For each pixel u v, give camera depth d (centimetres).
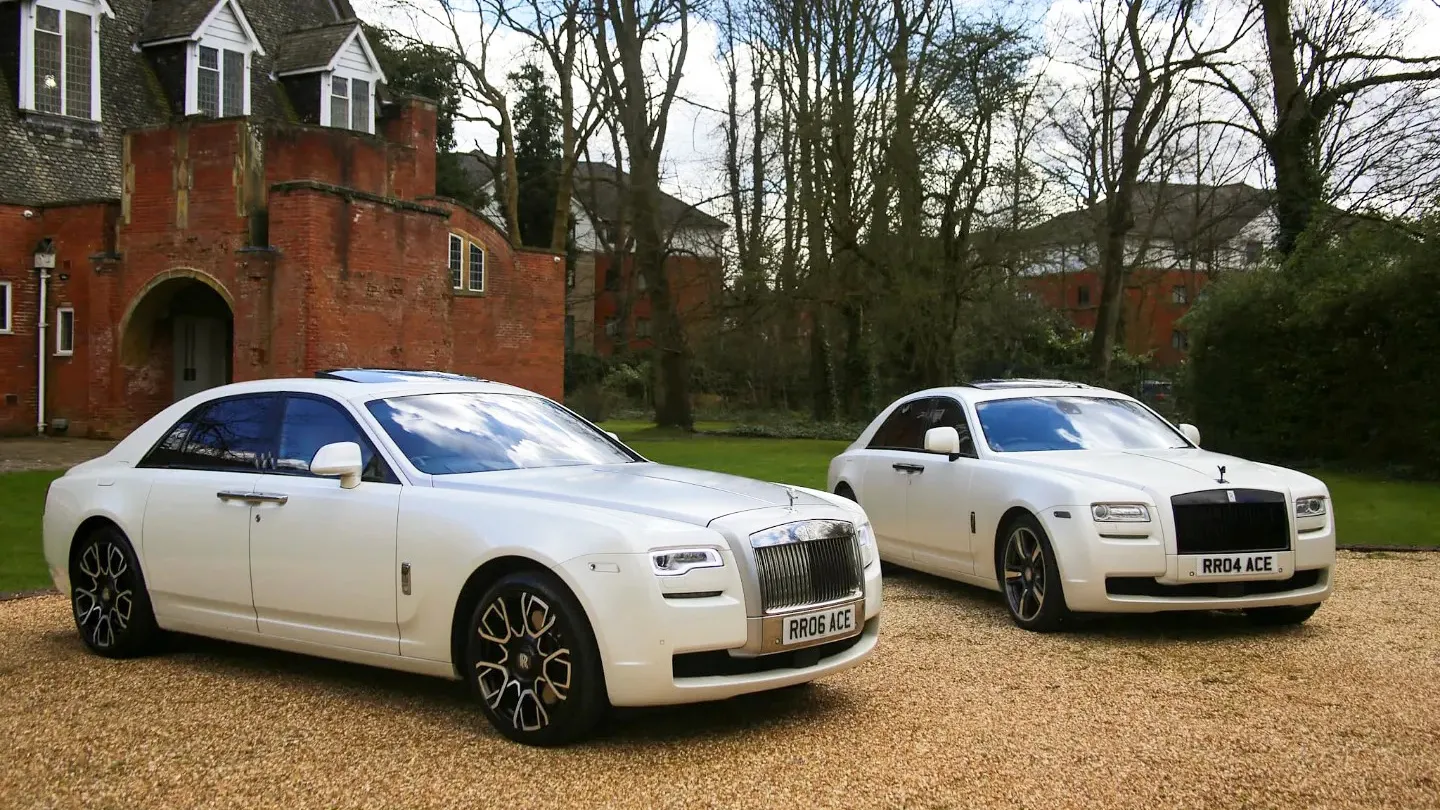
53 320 2239
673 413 3478
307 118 2930
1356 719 519
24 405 2242
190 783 424
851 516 536
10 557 962
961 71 2522
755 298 3116
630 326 3659
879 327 2845
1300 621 741
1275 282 2077
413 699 542
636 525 464
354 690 559
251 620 573
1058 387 905
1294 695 561
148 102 2628
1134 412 880
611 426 3816
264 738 479
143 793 414
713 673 470
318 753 459
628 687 451
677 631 454
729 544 476
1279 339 2041
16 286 2227
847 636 511
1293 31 2441
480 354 2800
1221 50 2708
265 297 1961
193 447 624
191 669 604
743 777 432
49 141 2383
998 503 755
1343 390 1936
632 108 3316
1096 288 6069
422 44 3388
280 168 2128
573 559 458
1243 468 746
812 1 3127
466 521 493
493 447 573
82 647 659
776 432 3209
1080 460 767
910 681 586
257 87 2867
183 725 498
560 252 2991
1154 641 691
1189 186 4522
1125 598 677
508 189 3659
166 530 602
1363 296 1861
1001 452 806
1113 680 590
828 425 3359
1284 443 2047
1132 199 3288
